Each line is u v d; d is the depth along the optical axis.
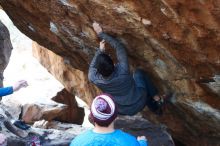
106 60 5.23
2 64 8.74
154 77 6.08
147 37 5.13
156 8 4.50
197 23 4.32
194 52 4.92
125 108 5.53
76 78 10.06
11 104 9.87
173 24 4.60
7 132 6.49
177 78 5.76
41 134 7.03
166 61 5.50
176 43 4.91
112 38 5.42
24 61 18.39
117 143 3.39
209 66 5.07
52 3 5.64
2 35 8.70
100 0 4.85
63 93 10.84
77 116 10.62
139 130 7.58
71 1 5.24
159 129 7.61
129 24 5.02
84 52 6.79
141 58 5.73
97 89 9.53
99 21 5.29
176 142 8.33
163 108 6.91
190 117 6.89
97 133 3.45
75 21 5.74
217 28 4.25
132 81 5.52
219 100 5.78
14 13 7.02
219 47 4.61
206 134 7.21
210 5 3.94
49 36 6.95
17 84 4.51
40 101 10.18
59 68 10.41
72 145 3.47
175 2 4.16
